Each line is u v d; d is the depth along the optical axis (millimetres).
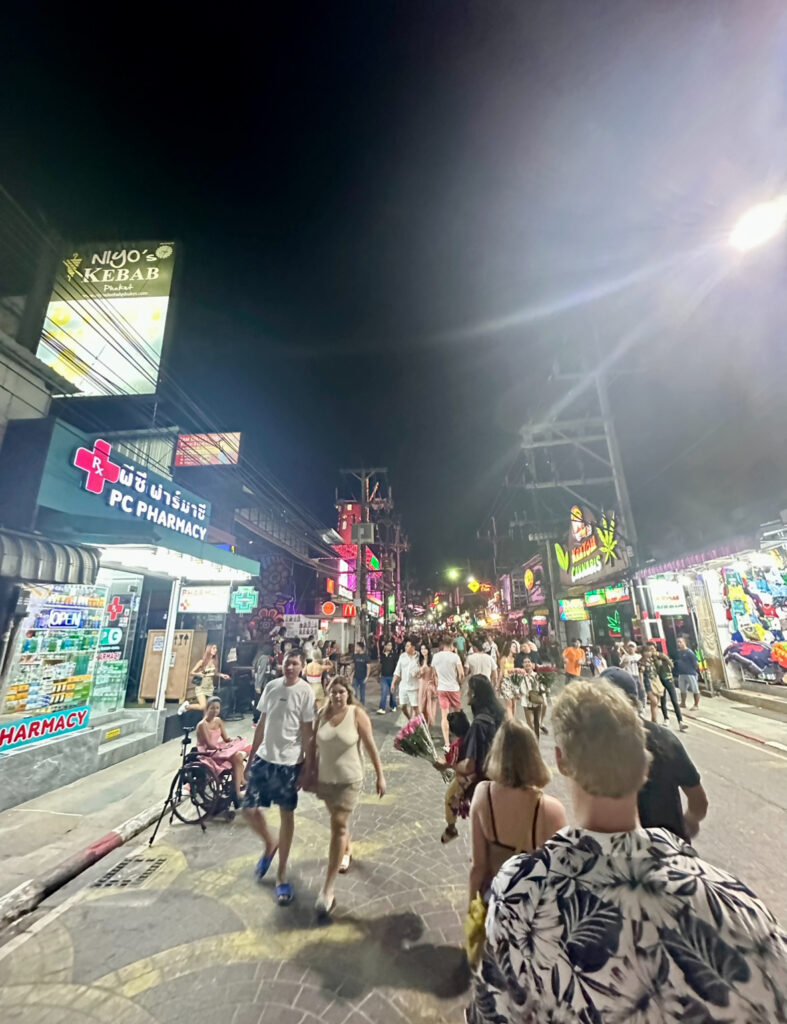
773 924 857
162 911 3350
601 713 1127
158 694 8336
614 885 927
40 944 3023
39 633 5836
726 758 6484
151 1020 2406
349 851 4086
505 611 36938
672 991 798
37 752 5594
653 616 12211
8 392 6496
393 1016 2381
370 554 35906
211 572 8773
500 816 2018
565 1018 845
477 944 1701
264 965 2771
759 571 10195
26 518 6215
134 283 12570
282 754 3779
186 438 14992
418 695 8820
